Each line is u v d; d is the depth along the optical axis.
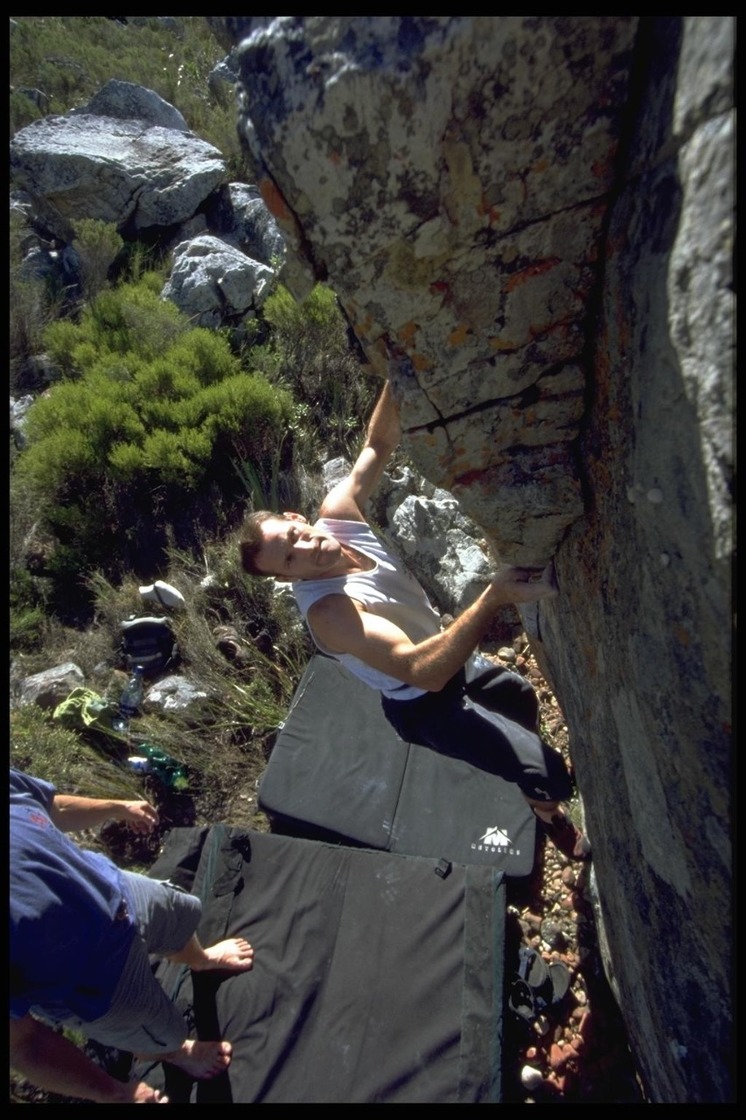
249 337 5.45
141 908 1.99
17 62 9.35
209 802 3.31
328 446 4.72
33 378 5.52
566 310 1.33
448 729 2.23
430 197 1.16
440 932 2.31
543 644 2.53
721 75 0.86
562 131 1.11
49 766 3.27
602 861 2.13
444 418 1.49
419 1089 2.05
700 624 1.07
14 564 4.28
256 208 6.57
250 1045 2.21
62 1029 2.43
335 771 2.88
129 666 3.85
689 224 0.95
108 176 6.50
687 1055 1.53
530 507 1.57
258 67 1.14
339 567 2.04
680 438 1.03
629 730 1.54
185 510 4.54
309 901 2.47
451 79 1.04
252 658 3.72
